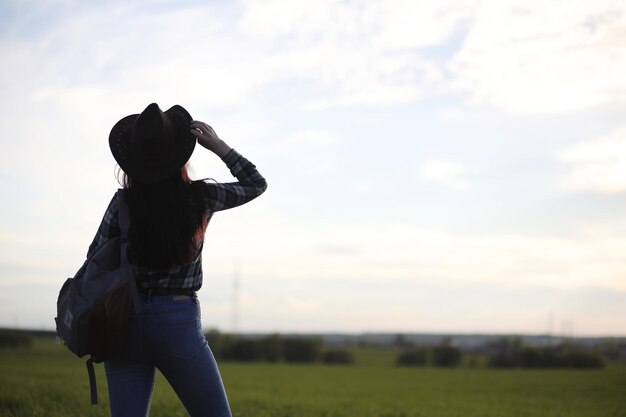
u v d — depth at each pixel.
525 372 59.06
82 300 3.15
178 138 3.31
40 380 16.56
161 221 3.17
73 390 13.48
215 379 3.31
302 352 82.56
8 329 68.31
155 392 15.30
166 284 3.23
